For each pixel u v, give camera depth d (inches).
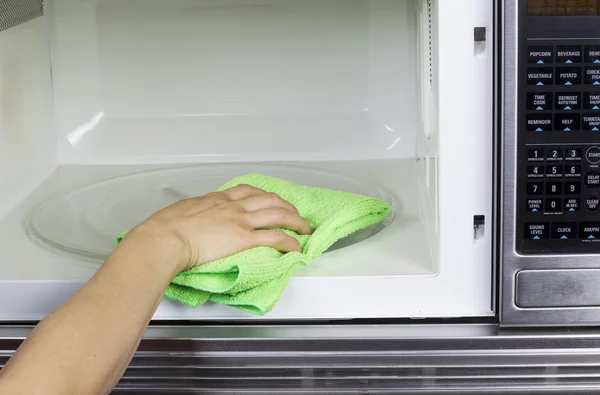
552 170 25.0
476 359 26.3
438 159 26.0
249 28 39.3
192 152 40.1
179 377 26.5
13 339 26.5
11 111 34.6
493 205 26.0
